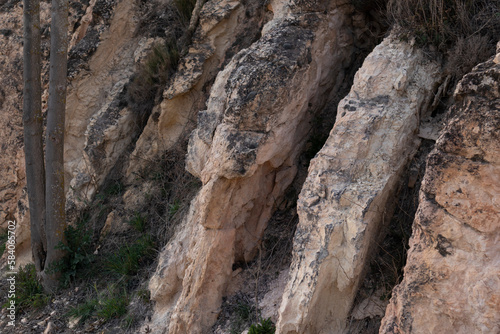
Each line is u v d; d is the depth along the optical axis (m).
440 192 2.67
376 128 3.67
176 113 6.71
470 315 2.56
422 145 3.91
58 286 6.29
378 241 3.73
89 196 7.08
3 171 8.44
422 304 2.72
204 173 4.42
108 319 5.38
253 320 4.26
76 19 7.79
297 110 4.50
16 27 8.76
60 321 5.70
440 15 3.94
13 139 8.36
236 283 4.67
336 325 3.61
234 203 4.42
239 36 6.55
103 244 6.55
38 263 6.45
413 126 3.81
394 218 3.87
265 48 4.48
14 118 8.40
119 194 6.89
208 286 4.50
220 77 5.18
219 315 4.50
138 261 5.97
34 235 6.41
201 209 4.42
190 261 4.73
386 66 3.97
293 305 3.50
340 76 5.25
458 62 3.92
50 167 6.10
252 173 4.20
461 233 2.60
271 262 4.64
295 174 4.89
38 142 6.29
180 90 6.46
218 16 6.45
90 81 7.48
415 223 2.86
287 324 3.49
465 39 3.92
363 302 3.63
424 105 3.99
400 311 2.80
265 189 4.75
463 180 2.58
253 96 4.19
